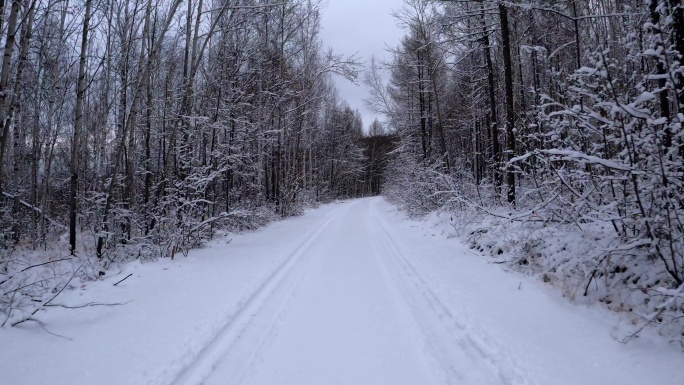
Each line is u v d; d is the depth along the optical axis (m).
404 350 4.42
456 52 17.12
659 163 4.70
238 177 21.80
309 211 28.08
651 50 4.70
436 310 5.68
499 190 13.59
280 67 20.33
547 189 7.56
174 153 13.00
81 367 3.91
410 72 24.58
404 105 27.66
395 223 18.36
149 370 3.88
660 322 4.25
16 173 13.92
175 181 12.53
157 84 16.25
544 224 7.46
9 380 3.60
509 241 8.04
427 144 25.47
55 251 12.02
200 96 15.44
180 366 3.98
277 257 9.77
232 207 17.20
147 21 11.06
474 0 12.68
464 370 3.92
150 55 10.62
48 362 3.99
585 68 4.95
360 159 59.69
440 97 25.56
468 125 25.23
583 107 5.21
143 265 8.50
